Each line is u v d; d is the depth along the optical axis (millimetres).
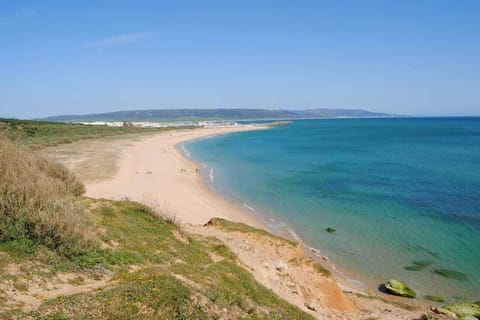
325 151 69812
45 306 6141
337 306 12906
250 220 25203
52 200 9445
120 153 54156
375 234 22641
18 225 8086
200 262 11234
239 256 14242
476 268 18000
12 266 7105
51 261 7801
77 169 38500
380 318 12172
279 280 13039
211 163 52188
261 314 8758
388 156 61188
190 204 27828
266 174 43281
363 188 35531
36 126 80812
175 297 7367
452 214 26578
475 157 58031
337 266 18312
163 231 12445
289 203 29875
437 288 16188
